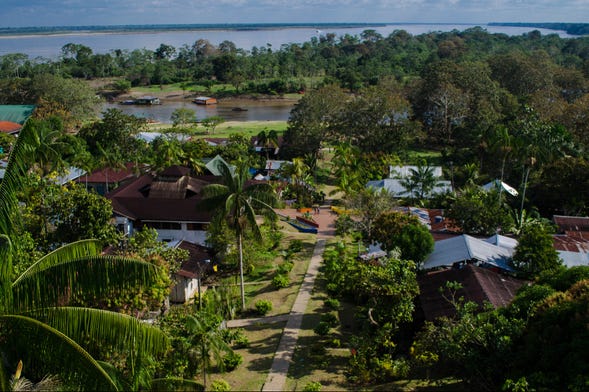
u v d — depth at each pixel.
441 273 37.78
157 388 18.61
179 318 28.78
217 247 48.41
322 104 98.69
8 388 14.01
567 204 63.19
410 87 132.25
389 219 44.22
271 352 32.62
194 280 44.16
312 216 68.75
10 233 15.50
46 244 42.09
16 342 14.50
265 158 100.81
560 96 127.00
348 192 65.56
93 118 139.12
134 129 94.50
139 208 55.03
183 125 137.38
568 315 22.67
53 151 60.59
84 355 14.12
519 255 39.16
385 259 35.06
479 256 39.69
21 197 43.22
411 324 35.38
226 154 88.62
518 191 68.81
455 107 112.06
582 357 20.16
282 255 52.25
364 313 34.38
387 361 28.73
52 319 14.85
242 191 39.34
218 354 27.22
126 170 80.94
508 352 23.88
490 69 136.25
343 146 86.69
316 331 34.31
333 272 43.00
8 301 14.69
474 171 78.88
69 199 43.38
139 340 15.12
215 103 189.88
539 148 64.62
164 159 74.25
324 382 28.19
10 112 119.75
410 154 103.31
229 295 41.22
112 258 15.11
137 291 26.58
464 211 52.47
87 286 14.94
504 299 33.25
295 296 41.97
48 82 131.50
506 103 115.62
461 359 25.42
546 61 142.00
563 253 45.47
